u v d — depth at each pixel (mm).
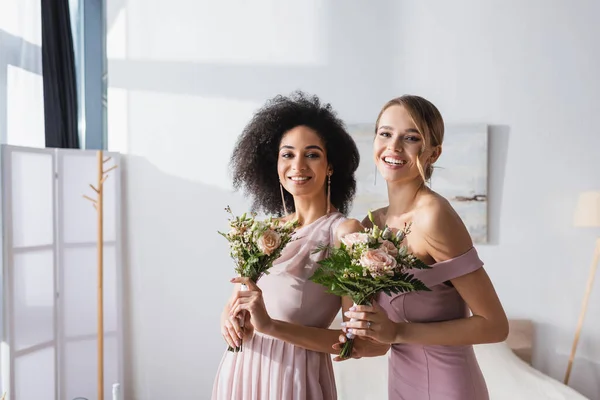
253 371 1638
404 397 1689
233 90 3646
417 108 1562
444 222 1536
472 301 1554
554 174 3516
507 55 3537
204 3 3662
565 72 3512
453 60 3557
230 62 3648
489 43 3541
